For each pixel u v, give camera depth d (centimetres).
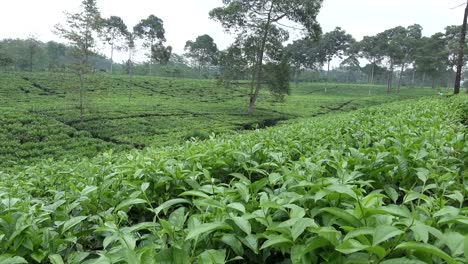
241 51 3069
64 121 2020
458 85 2541
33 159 1372
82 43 2083
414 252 151
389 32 7531
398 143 359
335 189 187
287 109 3450
